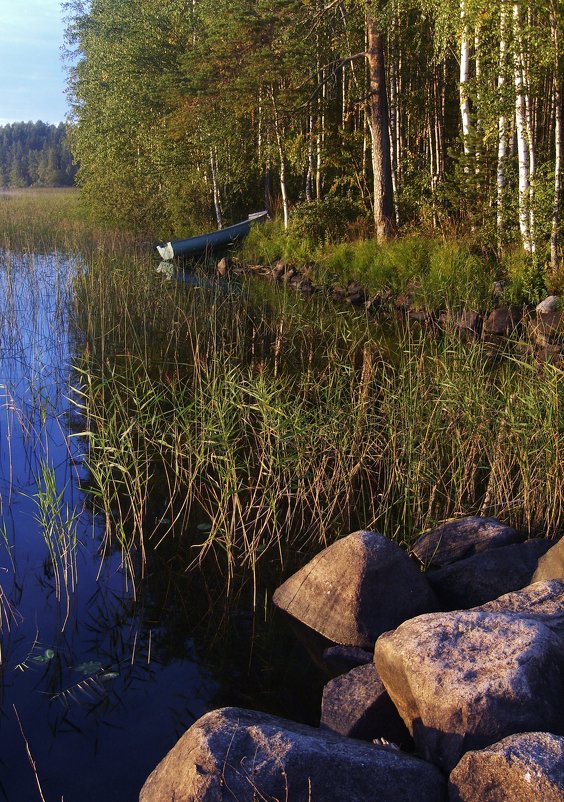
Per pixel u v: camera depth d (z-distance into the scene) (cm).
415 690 297
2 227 2309
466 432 599
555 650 301
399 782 259
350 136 1891
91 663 384
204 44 1933
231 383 616
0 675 375
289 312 1192
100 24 2620
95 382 844
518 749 253
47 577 468
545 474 539
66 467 636
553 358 842
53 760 319
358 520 545
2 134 11450
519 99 1277
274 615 434
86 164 2712
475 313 1090
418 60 1877
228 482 509
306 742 265
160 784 268
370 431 614
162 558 498
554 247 1166
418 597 411
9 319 1066
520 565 432
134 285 1260
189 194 2409
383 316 1226
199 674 381
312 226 1762
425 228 1551
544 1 1102
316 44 1777
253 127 2022
